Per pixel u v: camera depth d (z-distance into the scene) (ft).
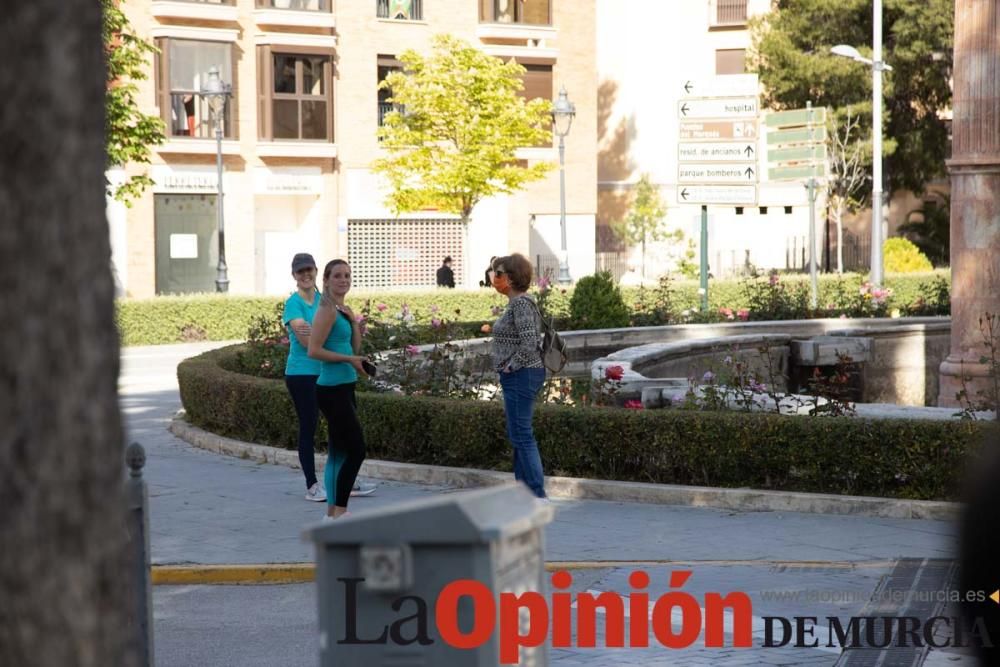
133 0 135.03
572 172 161.17
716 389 39.50
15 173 8.87
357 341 31.58
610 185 191.93
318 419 39.14
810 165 84.28
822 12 165.68
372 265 148.87
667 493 34.55
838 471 33.78
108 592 9.08
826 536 30.40
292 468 41.81
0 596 8.83
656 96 191.01
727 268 180.65
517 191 155.84
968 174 51.55
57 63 8.90
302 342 35.99
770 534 30.73
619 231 176.45
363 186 147.43
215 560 28.99
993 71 50.96
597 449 36.63
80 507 8.94
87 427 8.98
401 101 137.39
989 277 51.34
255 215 144.97
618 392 41.91
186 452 45.44
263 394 44.45
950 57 165.68
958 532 19.45
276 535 31.55
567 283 141.49
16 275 8.85
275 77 142.20
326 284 30.94
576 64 160.56
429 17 150.82
